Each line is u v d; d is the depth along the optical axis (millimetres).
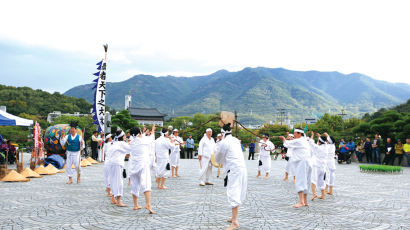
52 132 17344
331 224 6027
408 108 61844
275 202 8148
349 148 23438
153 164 10727
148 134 10719
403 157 21438
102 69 20500
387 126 24984
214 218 6383
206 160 10984
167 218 6363
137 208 7180
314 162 8672
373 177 14438
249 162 24672
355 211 7188
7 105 80125
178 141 13688
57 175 13398
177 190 9945
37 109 86000
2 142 16531
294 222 6141
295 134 8055
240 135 57812
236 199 5719
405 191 10297
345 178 13961
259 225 5891
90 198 8422
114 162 7582
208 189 10156
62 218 6320
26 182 11312
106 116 20484
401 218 6574
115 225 5828
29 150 30391
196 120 89000
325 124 66000
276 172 16344
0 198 8336
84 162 17672
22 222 6004
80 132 17906
